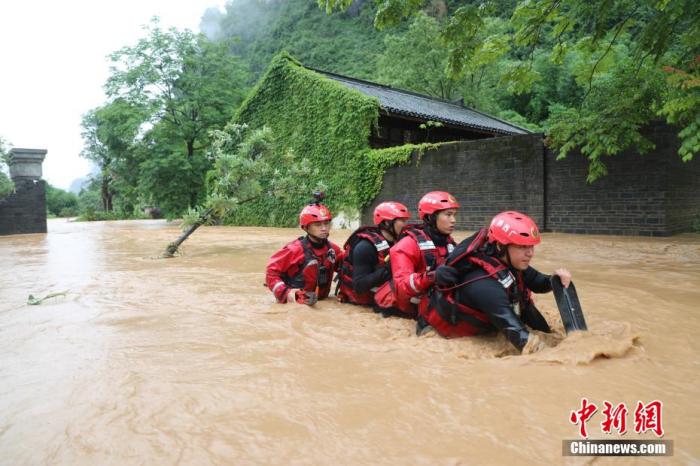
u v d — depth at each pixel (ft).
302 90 75.77
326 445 7.03
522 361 10.18
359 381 9.50
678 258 28.60
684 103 26.00
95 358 11.58
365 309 16.35
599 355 10.17
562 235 46.29
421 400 8.46
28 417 8.33
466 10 26.35
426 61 128.47
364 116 67.46
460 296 11.84
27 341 13.39
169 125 103.76
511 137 52.24
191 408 8.44
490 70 130.82
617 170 45.09
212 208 36.91
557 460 6.43
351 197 68.39
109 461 6.79
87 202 269.64
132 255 37.93
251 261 31.68
